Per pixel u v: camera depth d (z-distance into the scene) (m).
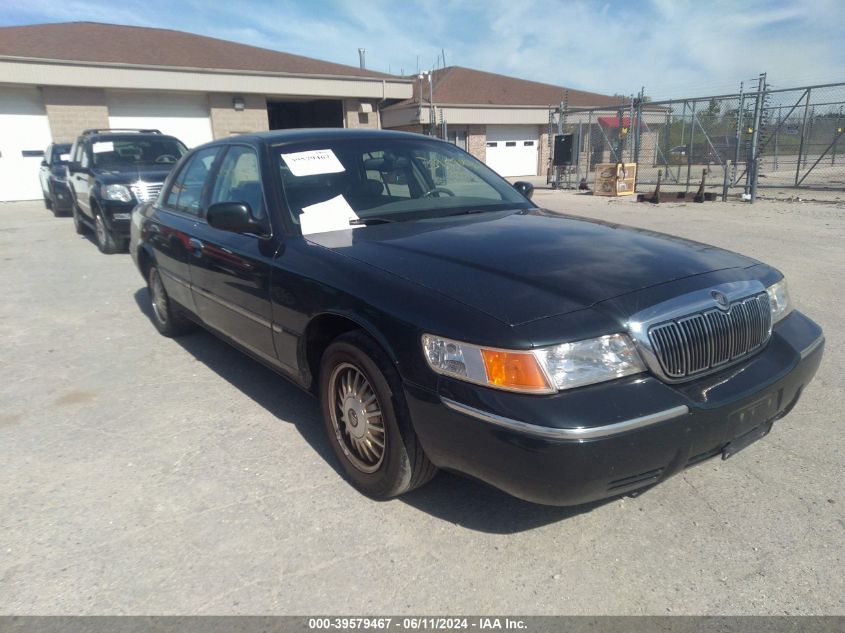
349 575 2.47
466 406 2.30
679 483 3.04
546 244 3.01
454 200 3.98
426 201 3.90
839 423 3.58
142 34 24.80
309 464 3.30
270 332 3.45
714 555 2.53
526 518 2.80
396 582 2.43
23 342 5.47
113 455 3.45
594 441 2.15
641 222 11.62
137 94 21.28
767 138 18.44
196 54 23.91
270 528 2.77
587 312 2.36
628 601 2.30
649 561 2.51
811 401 3.87
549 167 21.95
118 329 5.80
